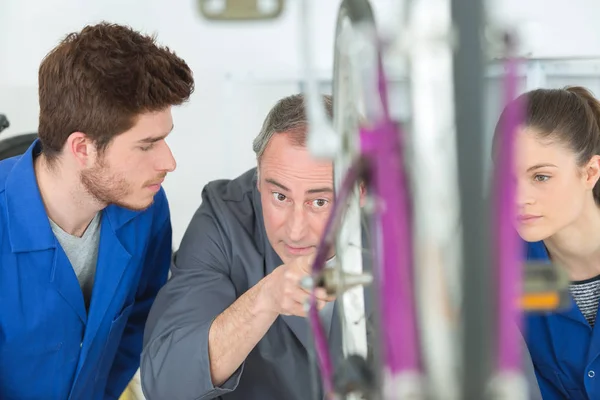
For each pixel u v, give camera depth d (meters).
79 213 1.21
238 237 1.21
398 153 0.30
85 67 1.07
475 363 0.26
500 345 0.27
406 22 0.28
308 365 1.14
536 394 1.01
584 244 1.15
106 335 1.30
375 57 0.31
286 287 0.80
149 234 1.36
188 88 1.16
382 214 0.30
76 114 1.09
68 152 1.13
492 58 0.27
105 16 2.61
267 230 1.06
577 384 1.20
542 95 1.14
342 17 0.39
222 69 2.62
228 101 2.64
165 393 1.03
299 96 1.03
